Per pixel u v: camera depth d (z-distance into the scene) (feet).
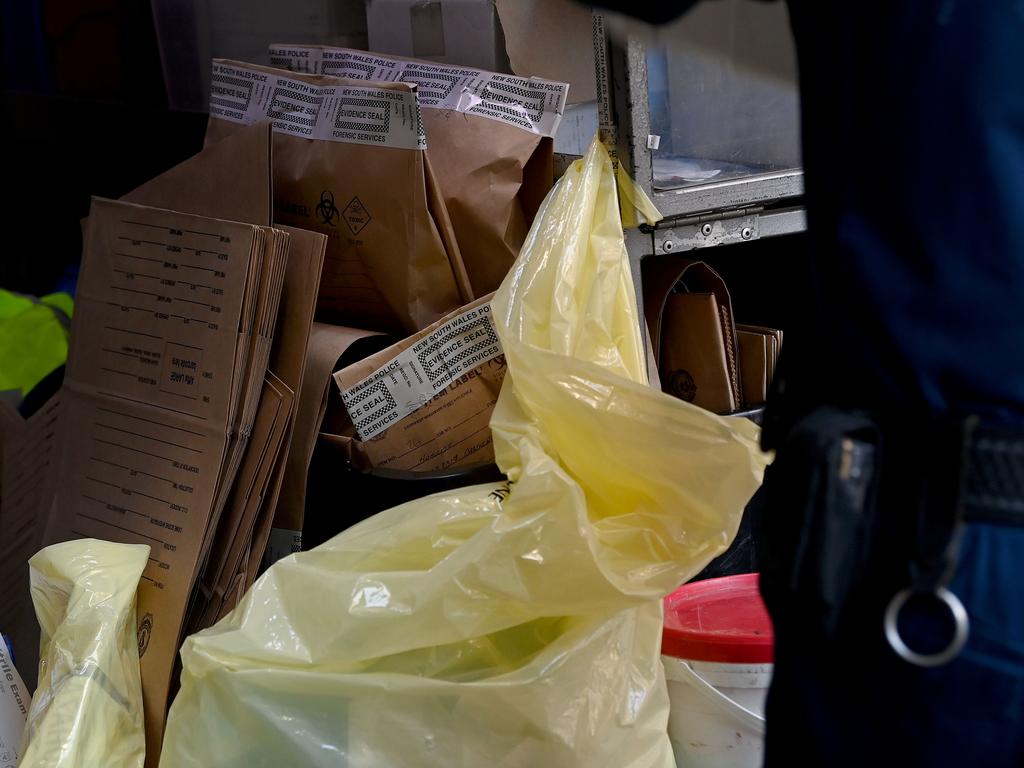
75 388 5.27
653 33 2.91
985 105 2.35
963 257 2.43
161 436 4.84
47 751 3.87
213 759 3.90
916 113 2.42
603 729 3.97
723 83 4.79
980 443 2.41
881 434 2.54
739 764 4.40
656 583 3.93
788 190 4.96
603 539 4.01
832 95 2.56
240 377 4.64
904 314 2.49
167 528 4.72
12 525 5.84
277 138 5.45
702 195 4.78
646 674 4.18
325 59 5.80
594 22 4.58
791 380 2.79
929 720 2.47
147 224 5.08
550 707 3.86
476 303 4.86
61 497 5.21
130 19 7.61
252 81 5.61
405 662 4.02
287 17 6.64
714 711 4.40
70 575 4.41
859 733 2.57
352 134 5.10
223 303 4.69
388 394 4.78
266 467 4.70
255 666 3.93
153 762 4.53
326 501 5.04
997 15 2.32
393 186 4.97
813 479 2.51
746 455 3.90
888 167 2.47
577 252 4.48
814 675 2.64
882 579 2.52
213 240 4.77
